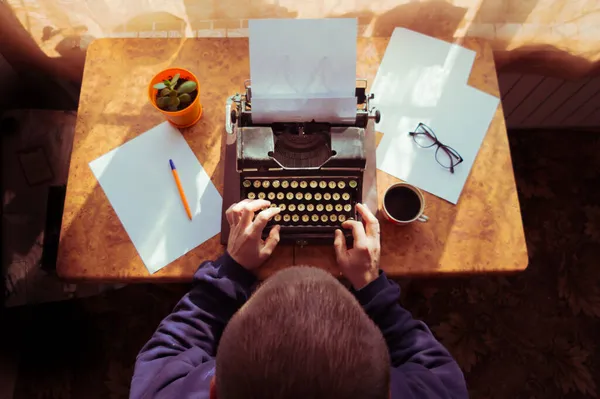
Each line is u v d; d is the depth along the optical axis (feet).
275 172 3.51
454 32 4.76
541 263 6.55
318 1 4.41
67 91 5.95
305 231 3.53
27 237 5.85
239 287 3.32
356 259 3.33
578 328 6.27
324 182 3.58
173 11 4.52
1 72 5.36
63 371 5.98
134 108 4.00
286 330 1.81
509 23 4.65
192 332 3.21
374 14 4.57
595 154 7.06
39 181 5.87
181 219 3.70
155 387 2.87
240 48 4.21
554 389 5.99
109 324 6.18
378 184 3.82
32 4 4.38
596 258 6.58
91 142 3.89
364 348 1.84
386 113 4.02
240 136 3.46
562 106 6.30
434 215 3.73
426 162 3.87
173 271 3.57
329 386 1.76
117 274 3.56
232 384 1.84
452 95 4.07
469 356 6.12
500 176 3.84
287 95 3.38
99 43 4.18
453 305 6.35
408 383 2.94
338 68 3.26
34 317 6.05
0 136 5.85
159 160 3.86
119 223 3.67
